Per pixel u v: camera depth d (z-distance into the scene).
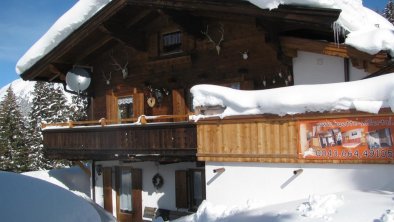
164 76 13.02
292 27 9.83
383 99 6.59
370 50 8.19
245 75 11.21
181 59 12.56
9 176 5.68
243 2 9.30
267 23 9.52
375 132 6.66
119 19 12.55
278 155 7.68
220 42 11.66
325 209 5.68
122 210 13.83
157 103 13.22
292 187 7.53
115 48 14.46
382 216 4.95
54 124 14.04
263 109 7.88
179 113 12.55
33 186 5.59
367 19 11.48
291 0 8.52
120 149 11.38
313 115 7.28
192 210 11.61
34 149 31.39
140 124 10.73
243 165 8.18
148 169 12.88
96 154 12.20
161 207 12.46
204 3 9.96
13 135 30.92
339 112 7.00
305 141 7.38
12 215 4.39
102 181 14.64
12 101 31.86
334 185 7.07
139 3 11.13
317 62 9.91
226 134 8.41
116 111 14.52
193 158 9.88
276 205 6.80
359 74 9.42
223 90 8.53
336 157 7.02
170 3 10.57
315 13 8.44
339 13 8.22
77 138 12.94
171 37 13.05
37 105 35.31
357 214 5.29
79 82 14.63
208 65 12.00
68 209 5.32
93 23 12.45
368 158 6.71
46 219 4.69
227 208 7.94
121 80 14.28
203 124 8.77
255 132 8.02
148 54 13.40
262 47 10.92
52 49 13.73
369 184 6.71
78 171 18.11
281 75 10.54
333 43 9.04
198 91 8.87
